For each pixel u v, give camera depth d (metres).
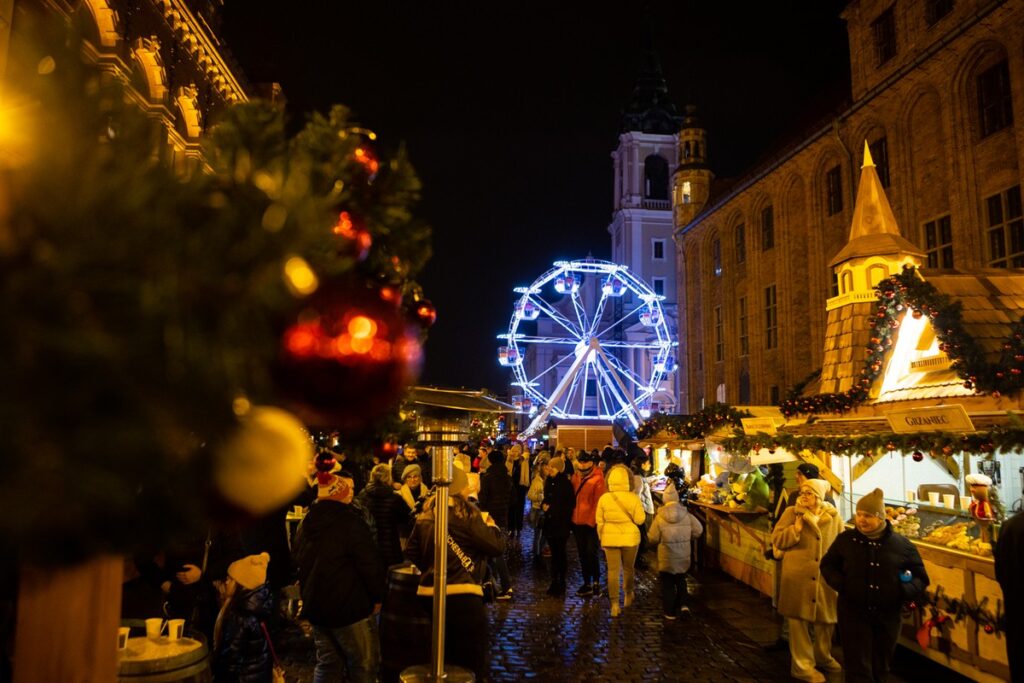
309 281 1.14
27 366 0.93
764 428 11.34
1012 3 20.12
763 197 36.06
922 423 7.57
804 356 32.25
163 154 1.27
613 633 9.33
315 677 5.42
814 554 7.57
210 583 5.10
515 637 9.12
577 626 9.66
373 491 7.91
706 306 42.91
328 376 1.28
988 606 6.54
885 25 27.31
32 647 1.52
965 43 22.17
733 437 12.55
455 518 5.82
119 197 1.01
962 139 22.38
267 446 1.15
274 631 7.89
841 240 29.48
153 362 1.00
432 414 5.09
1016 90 20.17
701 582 12.69
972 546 6.98
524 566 14.31
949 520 8.50
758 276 36.38
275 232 1.11
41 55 1.17
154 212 1.04
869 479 11.31
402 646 5.73
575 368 47.03
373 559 5.29
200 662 3.85
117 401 0.98
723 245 40.53
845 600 6.33
